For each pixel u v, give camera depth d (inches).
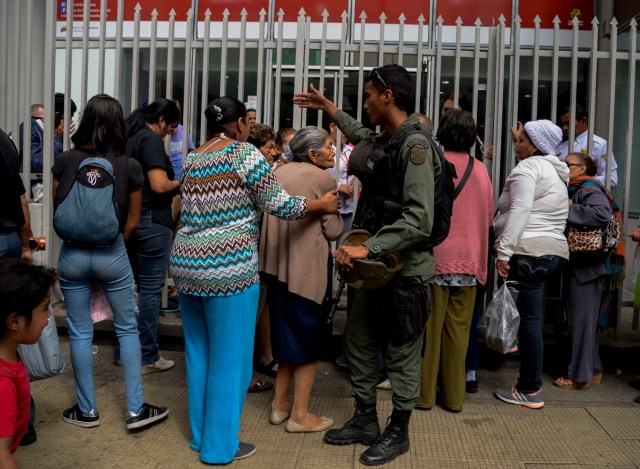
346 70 223.6
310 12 317.4
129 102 292.0
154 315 178.1
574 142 208.2
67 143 206.2
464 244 152.9
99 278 139.6
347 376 184.1
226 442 129.0
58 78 300.4
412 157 123.4
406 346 132.2
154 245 172.9
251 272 129.2
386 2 315.6
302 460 132.3
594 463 133.0
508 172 194.4
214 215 126.5
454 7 314.8
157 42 204.2
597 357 178.9
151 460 130.7
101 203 133.6
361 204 136.9
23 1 250.8
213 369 129.4
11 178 125.7
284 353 141.6
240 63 197.6
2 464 78.1
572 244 166.9
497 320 157.6
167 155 188.5
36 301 83.6
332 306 134.3
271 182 127.6
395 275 130.2
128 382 142.7
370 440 139.5
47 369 130.2
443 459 133.9
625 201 192.5
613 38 189.9
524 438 144.3
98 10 298.5
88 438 139.4
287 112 259.0
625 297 247.1
